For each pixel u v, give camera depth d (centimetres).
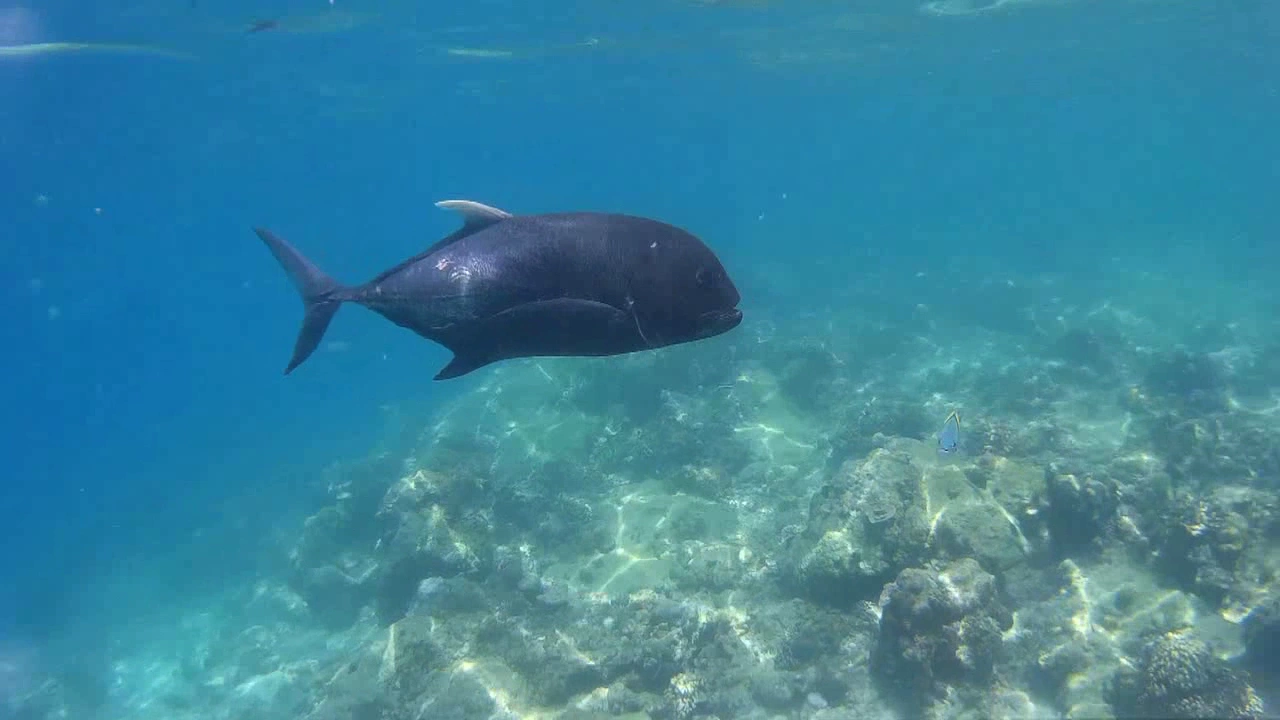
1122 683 707
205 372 4588
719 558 1088
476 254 223
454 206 240
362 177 10850
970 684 748
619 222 214
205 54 2434
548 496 1345
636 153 12962
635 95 4391
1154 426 1330
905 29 2652
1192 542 851
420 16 2173
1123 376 1809
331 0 1942
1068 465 972
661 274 204
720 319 207
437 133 5891
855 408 1585
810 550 918
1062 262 3875
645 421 1587
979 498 926
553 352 221
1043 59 3431
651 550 1164
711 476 1330
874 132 8938
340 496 1567
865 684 783
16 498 2581
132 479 2545
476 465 1459
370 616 1284
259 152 5616
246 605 1494
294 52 2509
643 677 860
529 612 1026
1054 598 857
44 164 4838
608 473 1445
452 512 1234
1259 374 1802
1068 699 729
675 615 930
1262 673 722
